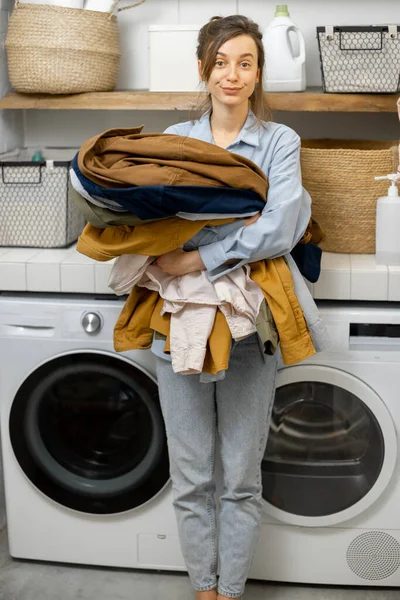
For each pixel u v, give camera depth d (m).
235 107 1.88
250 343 1.92
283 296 1.84
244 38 1.82
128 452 2.30
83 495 2.31
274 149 1.90
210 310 1.84
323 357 2.16
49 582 2.36
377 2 2.65
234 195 1.77
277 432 2.24
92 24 2.47
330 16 2.68
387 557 2.28
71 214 2.46
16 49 2.49
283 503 2.25
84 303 2.23
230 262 1.85
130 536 2.35
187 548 2.09
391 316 2.14
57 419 2.32
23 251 2.40
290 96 2.43
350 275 2.14
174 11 2.73
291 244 1.86
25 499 2.38
